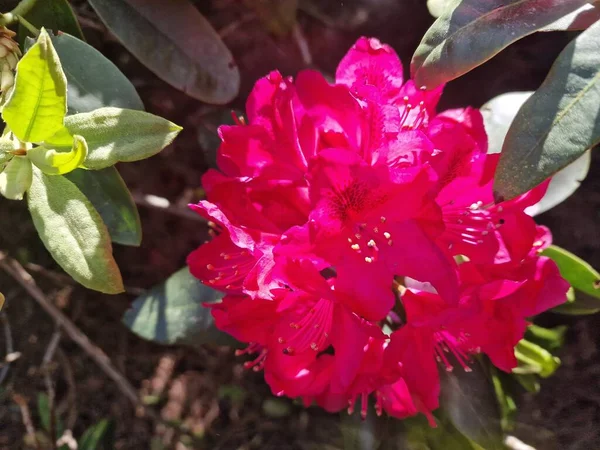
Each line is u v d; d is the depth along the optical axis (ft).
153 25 0.89
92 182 0.83
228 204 0.66
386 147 0.60
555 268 0.69
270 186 0.64
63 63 0.75
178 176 1.44
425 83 0.68
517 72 1.33
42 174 0.62
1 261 1.26
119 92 0.77
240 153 0.66
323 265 0.64
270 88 0.65
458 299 0.60
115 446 1.52
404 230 0.61
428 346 0.68
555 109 0.59
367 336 0.61
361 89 0.60
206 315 0.99
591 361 1.46
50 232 0.61
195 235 1.47
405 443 1.03
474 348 0.75
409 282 0.72
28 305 1.48
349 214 0.62
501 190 0.61
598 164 1.42
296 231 0.58
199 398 1.55
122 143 0.61
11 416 1.50
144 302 1.00
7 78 0.69
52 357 1.50
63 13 0.80
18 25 0.80
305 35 1.25
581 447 1.43
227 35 1.19
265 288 0.61
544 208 0.94
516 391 1.15
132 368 1.55
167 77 0.91
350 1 1.24
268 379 0.70
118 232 0.85
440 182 0.63
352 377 0.61
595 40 0.60
